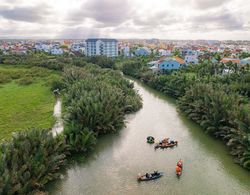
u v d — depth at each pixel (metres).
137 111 61.47
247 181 32.62
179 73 90.12
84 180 32.91
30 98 68.25
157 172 34.03
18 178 26.62
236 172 34.47
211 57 142.50
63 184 31.98
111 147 41.97
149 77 91.81
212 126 44.78
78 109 44.25
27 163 28.36
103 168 35.72
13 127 47.19
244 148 35.84
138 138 45.56
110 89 57.59
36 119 51.72
